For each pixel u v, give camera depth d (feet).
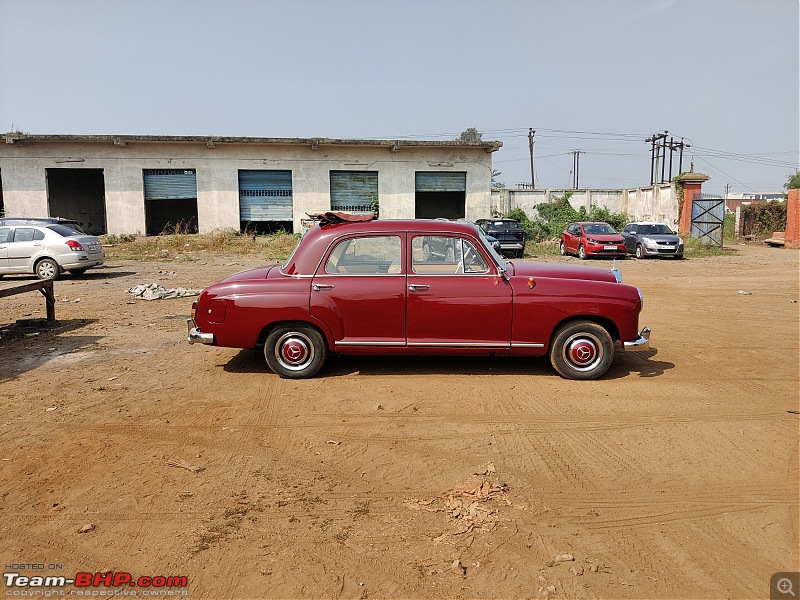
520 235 79.92
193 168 95.25
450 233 20.79
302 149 98.12
